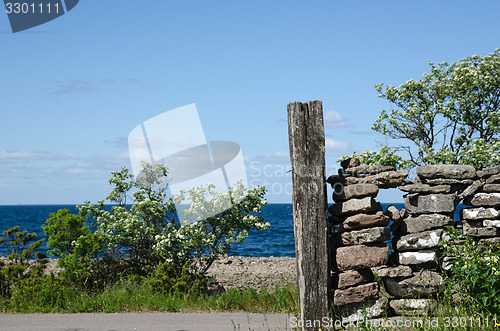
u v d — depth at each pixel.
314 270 6.43
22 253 11.40
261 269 15.03
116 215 11.80
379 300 6.84
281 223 56.62
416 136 14.97
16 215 88.06
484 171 7.47
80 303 9.59
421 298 7.04
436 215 7.12
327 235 6.49
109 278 11.49
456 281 6.82
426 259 7.02
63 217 11.33
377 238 6.73
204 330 7.48
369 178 7.00
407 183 7.53
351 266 6.72
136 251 12.03
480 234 7.41
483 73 14.29
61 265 10.87
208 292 11.11
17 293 10.02
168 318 8.49
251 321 8.12
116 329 7.64
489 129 14.55
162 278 10.47
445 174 7.30
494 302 6.34
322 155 6.50
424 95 15.09
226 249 11.73
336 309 6.69
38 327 7.82
